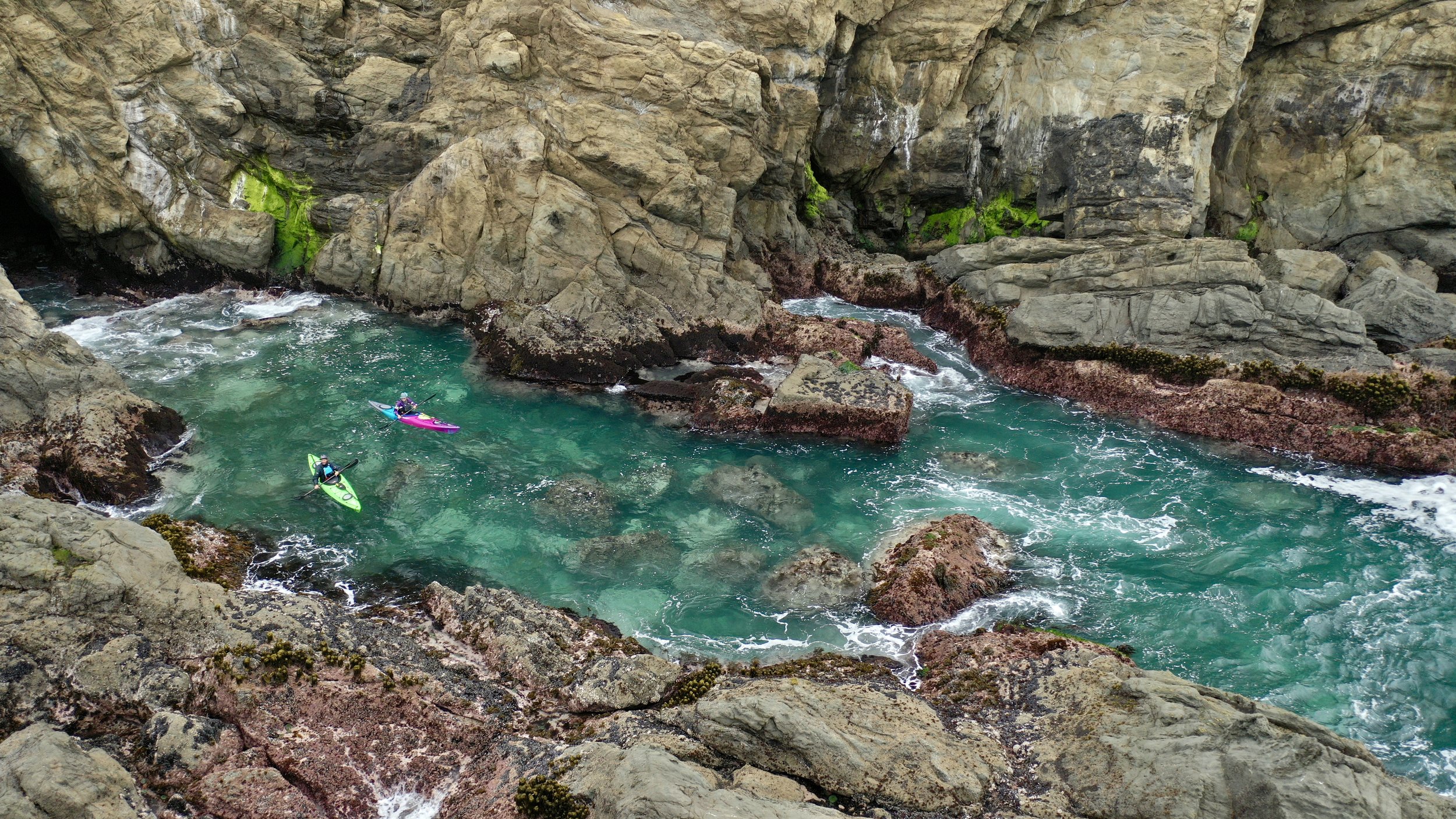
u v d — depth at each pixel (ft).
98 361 77.71
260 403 83.76
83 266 101.76
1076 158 108.06
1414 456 80.07
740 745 46.75
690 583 66.08
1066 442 85.66
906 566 65.72
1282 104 112.68
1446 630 62.28
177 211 99.45
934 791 44.42
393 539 68.59
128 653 49.62
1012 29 111.24
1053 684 51.98
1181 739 44.11
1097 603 64.95
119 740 46.37
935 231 120.37
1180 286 93.30
